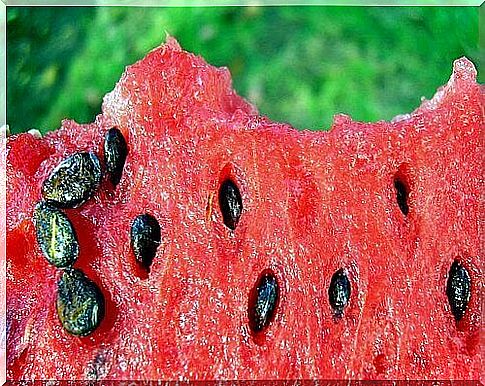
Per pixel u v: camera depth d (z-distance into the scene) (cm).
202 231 22
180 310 22
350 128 23
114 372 22
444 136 23
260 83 32
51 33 31
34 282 22
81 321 22
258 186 23
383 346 23
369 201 23
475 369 23
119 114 23
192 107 23
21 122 30
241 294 22
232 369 22
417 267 23
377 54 32
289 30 32
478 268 23
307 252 23
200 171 22
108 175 23
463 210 23
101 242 22
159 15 32
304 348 22
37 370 22
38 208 22
